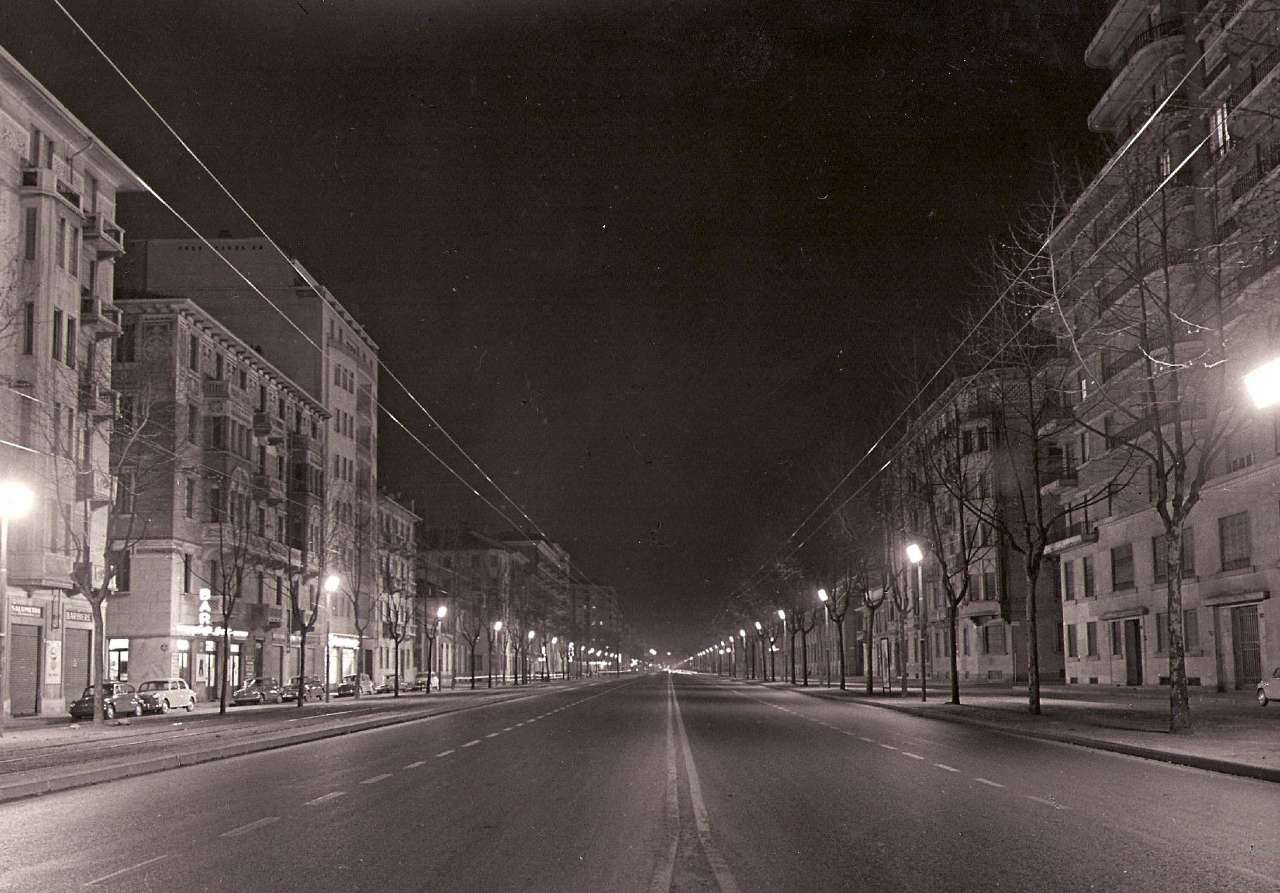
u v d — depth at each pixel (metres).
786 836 11.02
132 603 52.53
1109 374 46.53
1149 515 49.06
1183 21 41.28
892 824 11.81
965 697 46.62
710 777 16.78
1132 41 44.97
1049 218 29.95
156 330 53.47
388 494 99.06
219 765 19.53
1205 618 43.62
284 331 73.94
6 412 38.44
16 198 39.66
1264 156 35.69
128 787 15.98
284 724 32.88
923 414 45.16
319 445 70.75
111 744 25.31
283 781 16.50
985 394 39.41
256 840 10.79
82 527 42.25
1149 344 30.16
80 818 12.60
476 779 16.56
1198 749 19.66
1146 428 45.06
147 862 9.61
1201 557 43.84
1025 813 12.62
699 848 10.28
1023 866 9.36
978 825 11.71
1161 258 28.92
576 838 10.93
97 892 8.35
